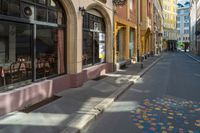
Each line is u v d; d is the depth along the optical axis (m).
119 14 19.08
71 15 10.70
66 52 10.81
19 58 8.02
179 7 108.69
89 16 13.72
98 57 15.36
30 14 8.30
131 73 16.56
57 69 10.26
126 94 10.32
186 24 107.44
